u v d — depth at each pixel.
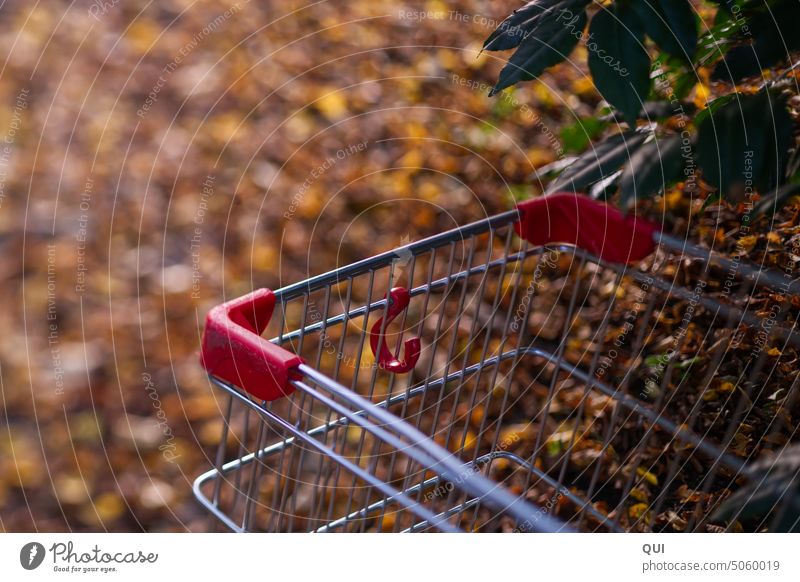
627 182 1.72
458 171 4.02
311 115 4.45
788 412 2.33
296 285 1.84
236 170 4.16
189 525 2.80
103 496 2.89
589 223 2.05
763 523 2.25
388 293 1.93
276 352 1.59
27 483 2.92
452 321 3.33
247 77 4.71
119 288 3.63
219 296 3.61
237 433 3.08
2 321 3.46
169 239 3.85
